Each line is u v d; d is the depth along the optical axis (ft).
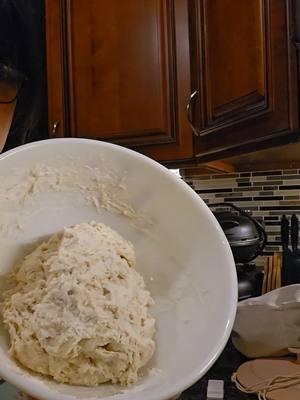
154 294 1.88
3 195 1.72
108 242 1.78
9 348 1.48
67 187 1.89
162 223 1.95
